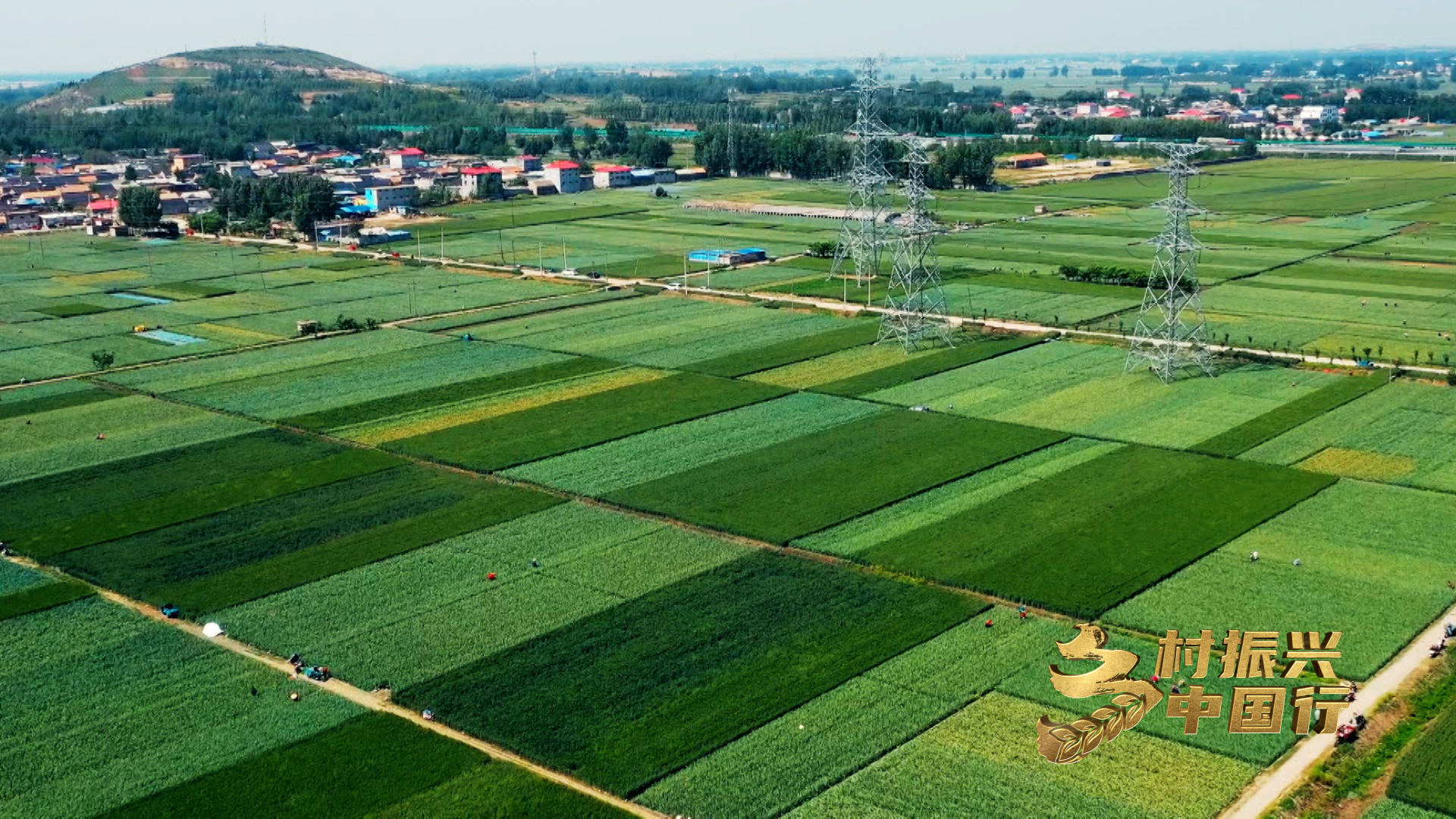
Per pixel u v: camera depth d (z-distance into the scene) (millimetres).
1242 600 95125
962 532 108438
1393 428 134500
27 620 94812
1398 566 100812
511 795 72562
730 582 99250
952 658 87062
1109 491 117750
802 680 84250
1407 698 81812
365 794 72938
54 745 78250
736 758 76000
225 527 111750
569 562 103562
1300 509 112812
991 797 71688
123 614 95562
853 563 103188
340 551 106188
